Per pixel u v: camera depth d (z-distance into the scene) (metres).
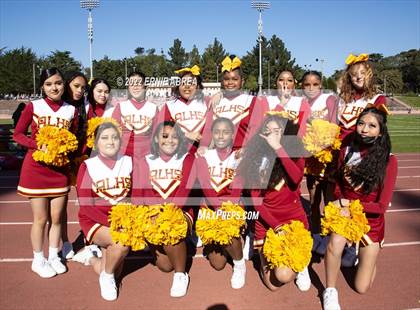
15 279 4.17
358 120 3.76
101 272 3.95
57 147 3.92
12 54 65.88
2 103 52.19
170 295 3.87
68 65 63.00
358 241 3.64
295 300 3.79
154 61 63.44
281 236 3.67
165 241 3.70
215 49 78.88
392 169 3.71
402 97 70.19
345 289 3.98
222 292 3.94
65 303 3.71
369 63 4.60
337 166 4.26
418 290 3.94
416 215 6.52
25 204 7.23
